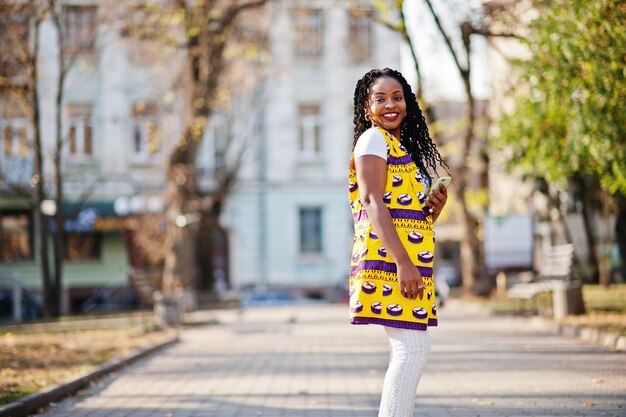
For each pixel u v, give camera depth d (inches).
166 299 859.4
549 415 281.9
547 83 515.8
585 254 1322.6
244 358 532.4
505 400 318.7
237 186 1615.4
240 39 1190.9
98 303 1541.6
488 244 1057.5
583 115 492.1
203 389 388.8
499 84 812.6
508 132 645.3
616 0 447.5
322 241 1646.2
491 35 812.6
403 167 183.2
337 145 1642.5
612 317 629.0
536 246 1483.8
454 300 1047.0
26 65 1010.1
